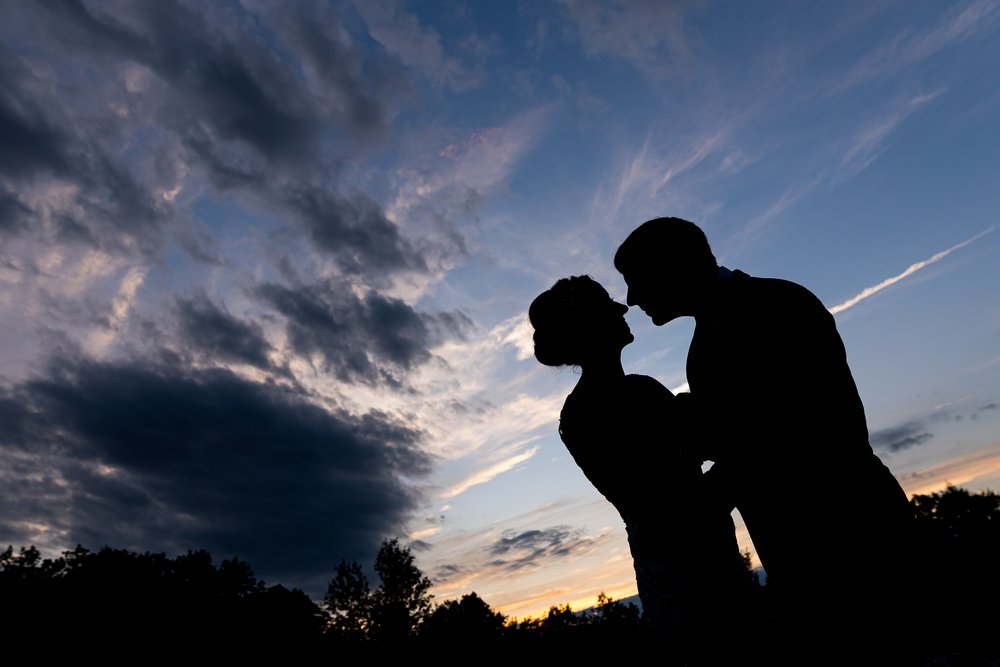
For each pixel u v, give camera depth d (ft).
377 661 182.80
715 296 6.87
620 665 55.06
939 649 5.41
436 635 177.88
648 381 7.34
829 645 5.94
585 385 7.48
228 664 195.52
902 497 6.15
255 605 211.00
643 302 7.40
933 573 5.66
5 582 202.39
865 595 5.80
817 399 6.23
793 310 6.45
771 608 6.54
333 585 195.52
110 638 195.62
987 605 5.32
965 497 181.68
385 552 196.65
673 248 6.94
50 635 194.29
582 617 125.59
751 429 6.49
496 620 171.12
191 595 211.82
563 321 7.48
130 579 209.87
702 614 6.48
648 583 6.98
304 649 194.18
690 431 7.10
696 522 6.71
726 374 6.69
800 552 6.17
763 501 6.46
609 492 7.34
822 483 6.12
